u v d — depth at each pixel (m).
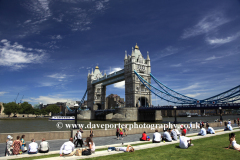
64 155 16.23
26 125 97.00
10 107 186.88
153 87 114.44
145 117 113.62
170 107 91.38
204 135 28.88
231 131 34.19
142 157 15.52
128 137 31.56
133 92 118.62
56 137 29.11
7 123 112.88
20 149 18.91
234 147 18.27
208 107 77.31
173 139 24.92
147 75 127.06
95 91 180.25
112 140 28.39
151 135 33.84
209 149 18.38
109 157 15.73
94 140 28.38
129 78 124.31
